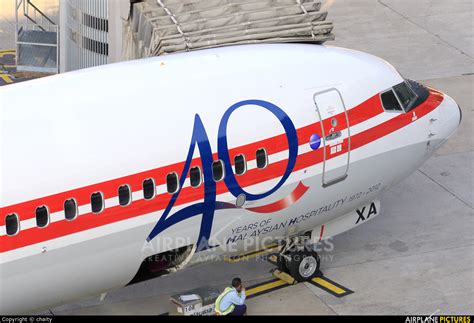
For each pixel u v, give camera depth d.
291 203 21.66
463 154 30.84
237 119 20.48
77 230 18.62
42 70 35.69
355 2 44.44
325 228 23.80
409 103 23.47
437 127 24.16
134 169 19.09
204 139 19.97
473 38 40.47
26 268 18.34
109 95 19.64
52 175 18.27
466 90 35.34
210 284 23.64
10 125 18.44
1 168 17.91
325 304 22.73
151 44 23.97
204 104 20.27
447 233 26.12
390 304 22.72
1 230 17.78
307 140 21.33
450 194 28.36
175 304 22.27
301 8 24.72
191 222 20.23
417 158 24.05
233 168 20.36
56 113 18.92
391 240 25.75
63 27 34.78
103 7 31.84
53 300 19.50
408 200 27.97
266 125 20.78
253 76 21.22
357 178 22.70
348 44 39.62
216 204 20.36
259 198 20.97
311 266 23.69
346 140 22.02
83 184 18.53
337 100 21.92
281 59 21.94
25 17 41.50
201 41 23.55
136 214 19.27
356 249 25.27
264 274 24.12
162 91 20.11
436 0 44.72
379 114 22.66
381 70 23.20
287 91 21.34
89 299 22.02
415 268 24.34
